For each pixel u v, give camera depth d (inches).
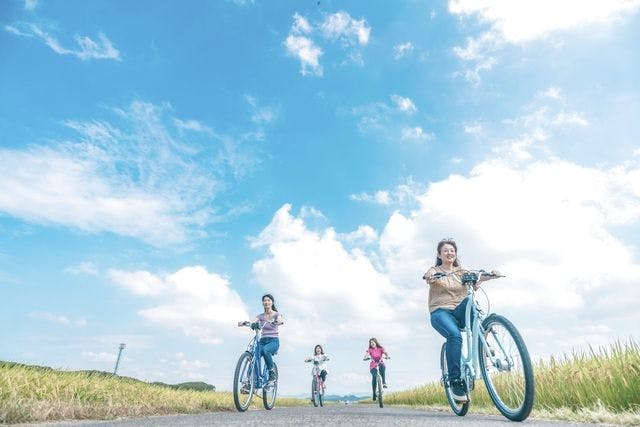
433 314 205.0
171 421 159.3
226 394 436.5
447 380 219.1
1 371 245.0
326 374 595.8
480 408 259.1
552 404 214.1
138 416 225.3
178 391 372.5
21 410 158.7
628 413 163.9
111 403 232.8
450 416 203.2
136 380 360.5
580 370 216.2
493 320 176.6
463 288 207.0
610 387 193.2
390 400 669.3
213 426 136.5
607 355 215.9
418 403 522.6
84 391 264.4
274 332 359.6
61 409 187.5
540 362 253.8
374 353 520.4
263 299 363.9
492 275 190.5
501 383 171.9
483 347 182.1
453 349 194.5
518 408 160.6
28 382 244.8
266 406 356.8
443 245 211.6
